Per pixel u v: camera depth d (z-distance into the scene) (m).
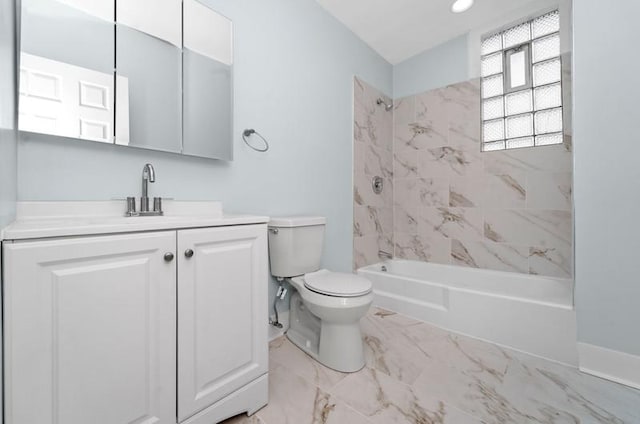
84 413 0.68
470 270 2.27
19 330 0.59
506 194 2.15
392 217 2.77
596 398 1.13
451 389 1.20
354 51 2.31
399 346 1.58
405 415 1.04
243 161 1.52
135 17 1.13
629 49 1.20
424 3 1.98
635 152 1.20
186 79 1.28
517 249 2.10
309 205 1.93
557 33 1.95
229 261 0.98
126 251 0.74
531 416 1.04
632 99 1.20
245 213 1.53
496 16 2.12
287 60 1.76
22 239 0.60
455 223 2.40
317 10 1.97
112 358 0.72
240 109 1.50
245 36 1.52
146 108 1.16
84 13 1.01
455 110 2.39
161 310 0.81
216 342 0.94
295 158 1.82
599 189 1.28
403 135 2.72
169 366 0.83
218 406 0.95
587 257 1.31
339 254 2.19
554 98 1.98
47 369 0.63
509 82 2.16
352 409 1.08
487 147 2.27
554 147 1.95
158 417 0.81
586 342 1.31
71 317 0.66
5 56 0.65
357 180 2.35
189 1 1.29
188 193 1.30
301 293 1.46
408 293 2.02
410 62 2.66
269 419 1.03
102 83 1.05
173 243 0.83
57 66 0.95
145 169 1.11
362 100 2.39
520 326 1.53
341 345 1.34
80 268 0.67
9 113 0.71
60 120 0.95
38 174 0.92
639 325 1.19
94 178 1.04
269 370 1.34
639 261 1.19
